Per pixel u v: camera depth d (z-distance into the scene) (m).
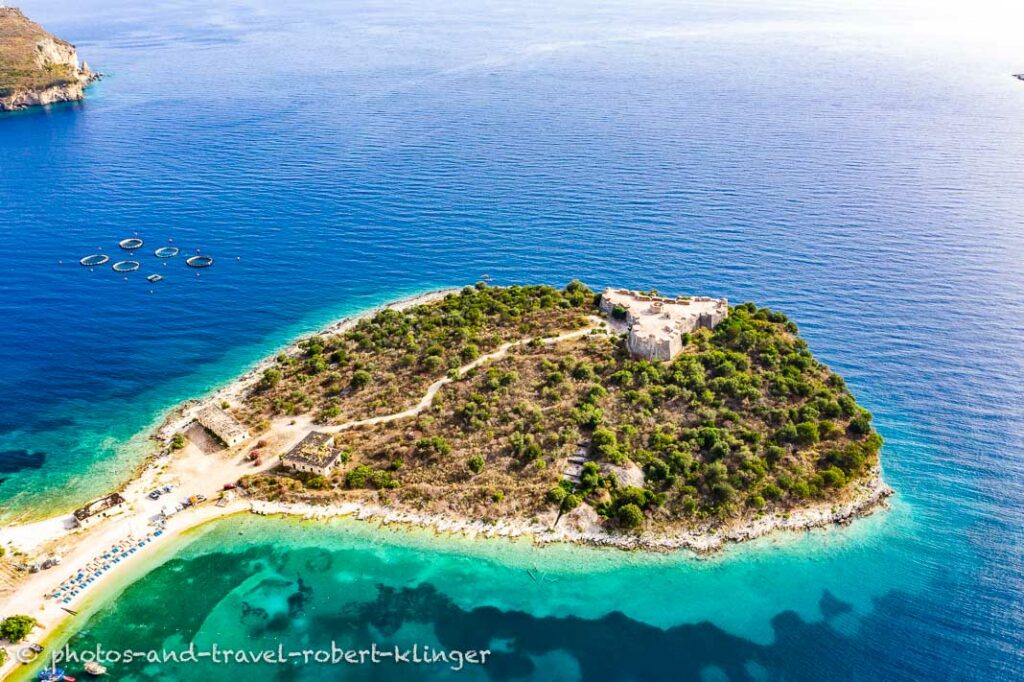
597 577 122.56
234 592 119.88
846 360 179.38
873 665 107.81
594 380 161.88
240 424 156.75
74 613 114.88
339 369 179.62
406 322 197.38
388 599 119.19
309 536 130.88
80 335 199.88
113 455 152.25
